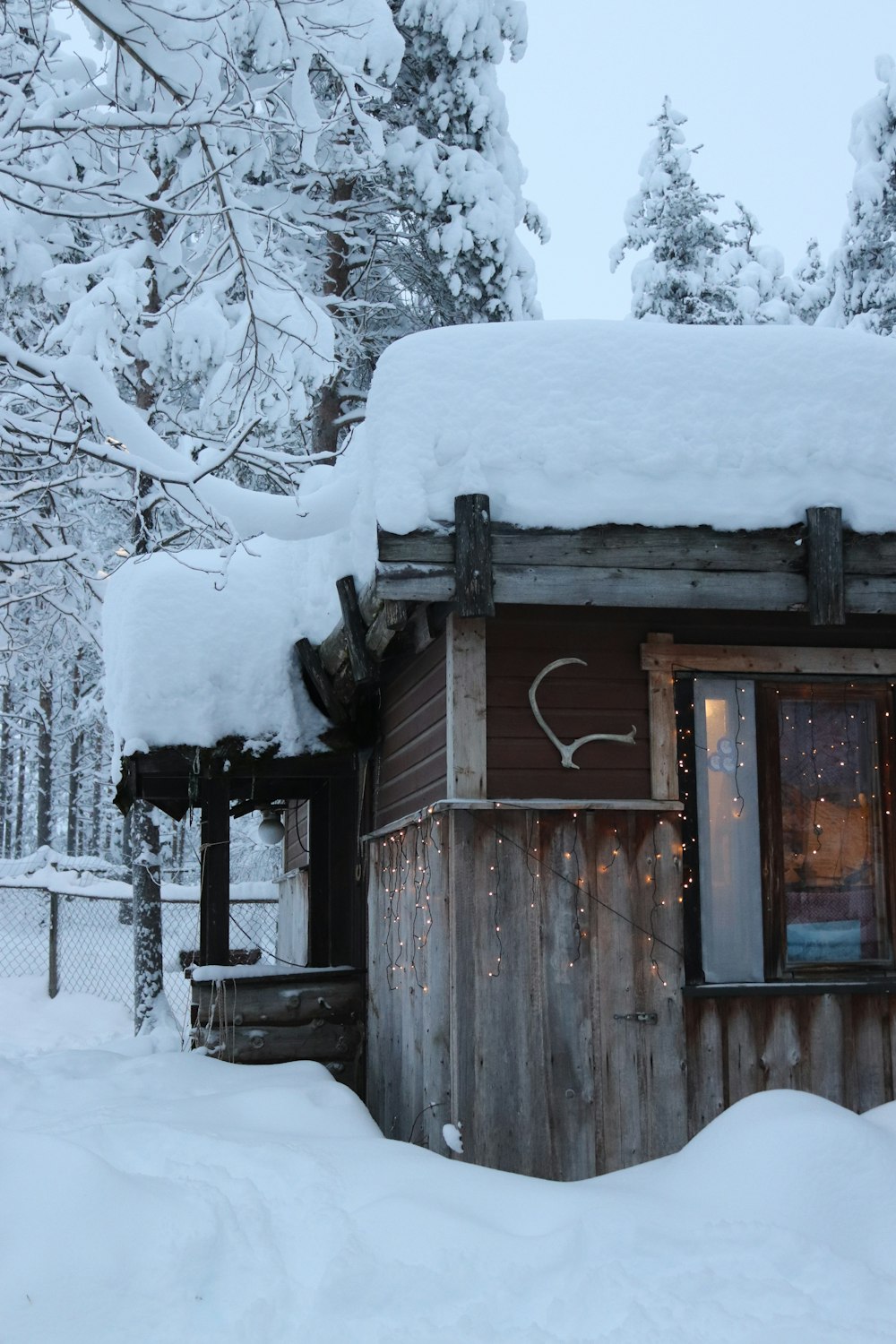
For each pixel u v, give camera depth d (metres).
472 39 16.72
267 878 25.66
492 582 5.48
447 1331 3.49
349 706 8.70
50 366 7.39
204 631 8.88
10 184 10.14
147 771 8.77
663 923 6.09
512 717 6.11
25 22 9.27
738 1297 3.60
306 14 8.98
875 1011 6.27
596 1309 3.56
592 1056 5.91
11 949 18.47
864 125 24.19
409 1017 6.83
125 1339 3.48
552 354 5.80
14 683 20.38
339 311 16.03
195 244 12.79
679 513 5.70
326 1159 4.61
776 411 5.92
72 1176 4.10
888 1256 3.88
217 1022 8.62
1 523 11.01
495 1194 4.38
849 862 6.44
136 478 7.56
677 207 25.89
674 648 6.30
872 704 6.59
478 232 16.17
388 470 5.54
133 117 7.71
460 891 5.88
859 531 5.84
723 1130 4.66
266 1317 3.57
